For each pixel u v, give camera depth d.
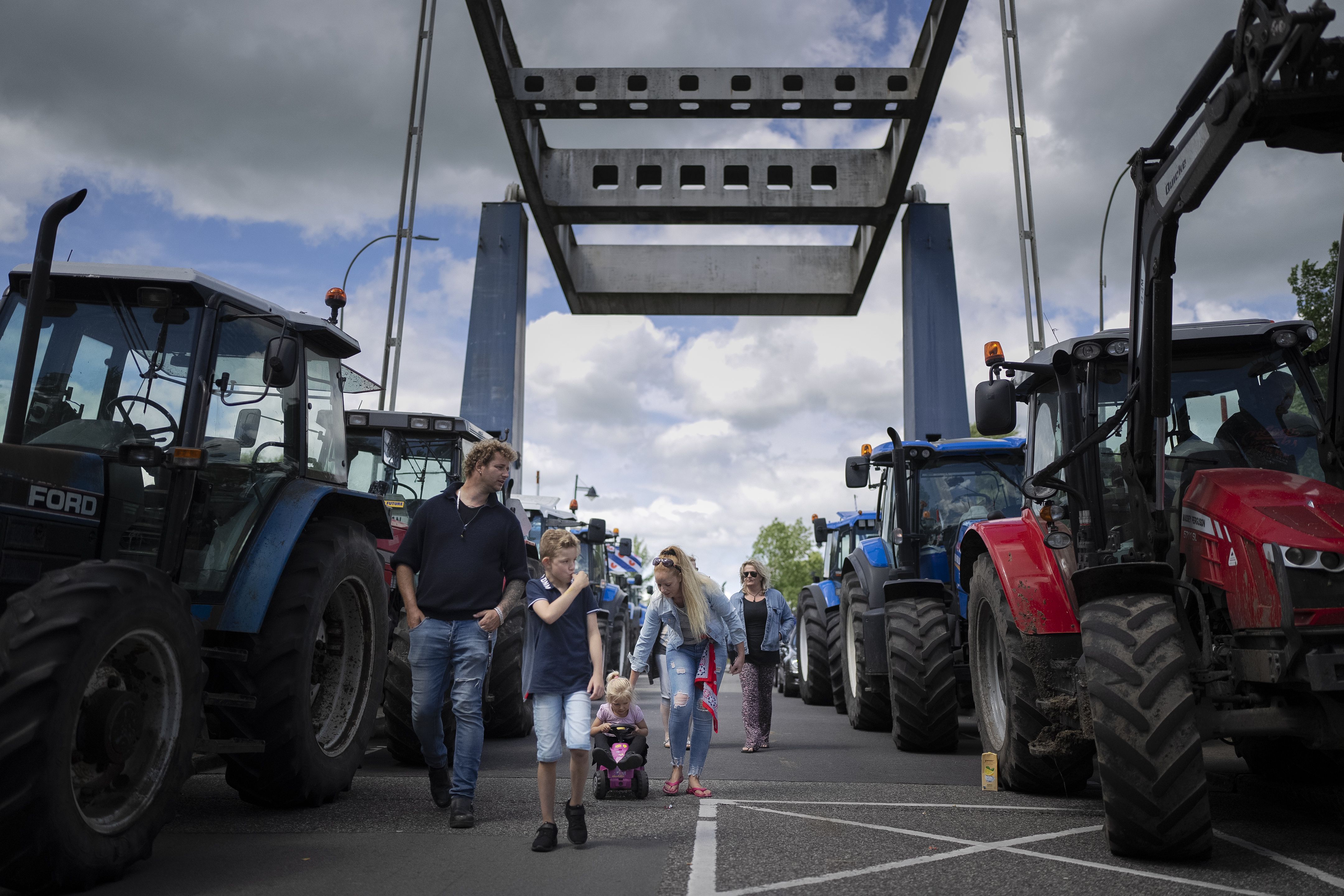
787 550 83.50
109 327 5.17
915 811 5.59
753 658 8.64
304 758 5.39
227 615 5.24
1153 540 4.82
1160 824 4.13
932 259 25.11
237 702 5.11
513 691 9.09
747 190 24.42
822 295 27.39
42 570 4.29
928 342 24.75
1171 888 3.80
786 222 25.17
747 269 27.75
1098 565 5.37
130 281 5.16
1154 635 4.36
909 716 8.29
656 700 15.78
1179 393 5.50
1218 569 4.52
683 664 6.39
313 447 6.43
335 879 3.98
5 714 3.50
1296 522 4.29
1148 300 4.86
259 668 5.30
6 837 3.46
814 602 13.76
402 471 9.75
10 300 5.18
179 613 4.27
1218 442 5.37
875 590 10.16
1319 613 4.09
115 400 5.05
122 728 4.00
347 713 6.07
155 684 4.27
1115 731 4.24
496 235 26.17
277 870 4.11
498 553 5.32
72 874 3.64
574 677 4.77
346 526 6.05
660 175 24.64
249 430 5.58
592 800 6.08
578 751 4.63
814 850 4.55
